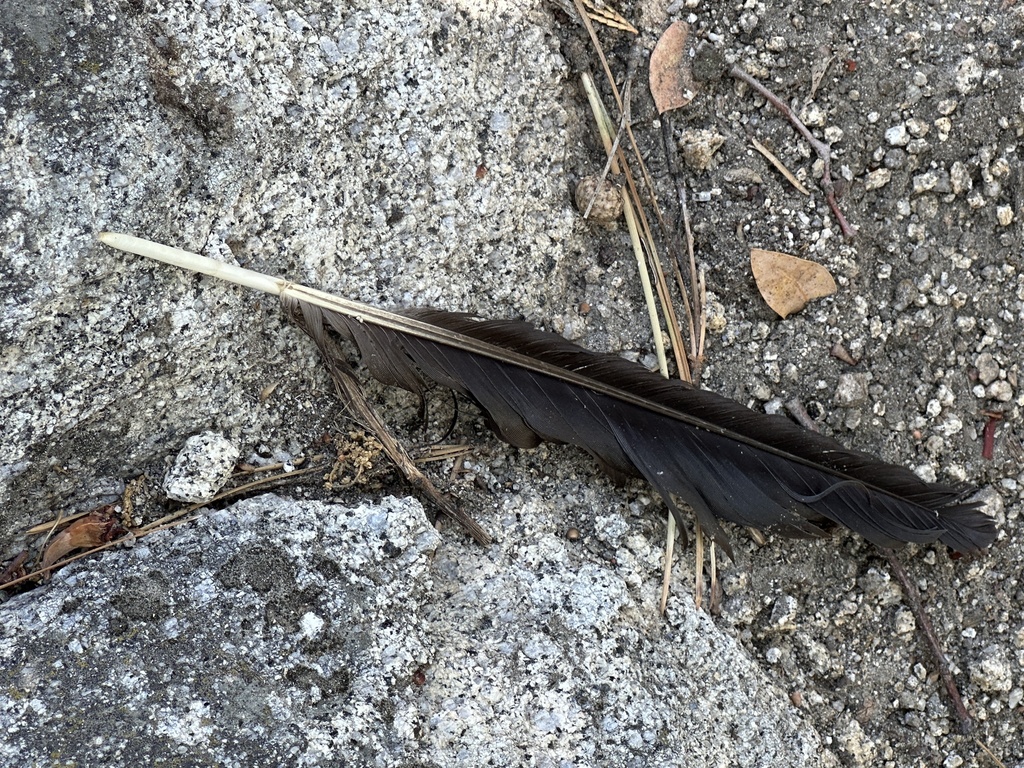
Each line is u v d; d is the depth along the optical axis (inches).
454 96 14.4
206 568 12.7
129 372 12.7
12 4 11.9
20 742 11.6
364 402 14.2
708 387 16.0
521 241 15.1
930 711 15.9
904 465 16.2
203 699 12.0
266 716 12.1
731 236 15.9
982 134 16.1
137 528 13.4
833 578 15.7
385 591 13.0
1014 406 16.4
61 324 12.2
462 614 13.7
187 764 11.7
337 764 12.0
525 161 15.2
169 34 12.4
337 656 12.5
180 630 12.3
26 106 11.9
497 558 14.3
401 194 14.2
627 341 15.8
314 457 14.2
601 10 15.8
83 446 13.0
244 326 13.4
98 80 12.1
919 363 16.2
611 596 14.1
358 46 13.6
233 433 13.8
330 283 13.9
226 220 13.0
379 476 14.4
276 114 13.1
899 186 16.1
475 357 14.0
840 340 16.0
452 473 14.8
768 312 16.0
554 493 15.1
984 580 16.3
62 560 13.2
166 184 12.5
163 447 13.5
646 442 14.3
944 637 16.1
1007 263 16.4
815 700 15.5
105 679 12.0
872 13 15.9
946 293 16.2
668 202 16.0
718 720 14.3
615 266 16.0
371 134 13.9
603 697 13.4
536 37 15.2
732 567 15.4
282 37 13.1
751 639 15.4
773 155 15.9
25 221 11.8
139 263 12.5
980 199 16.2
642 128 16.1
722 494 14.4
